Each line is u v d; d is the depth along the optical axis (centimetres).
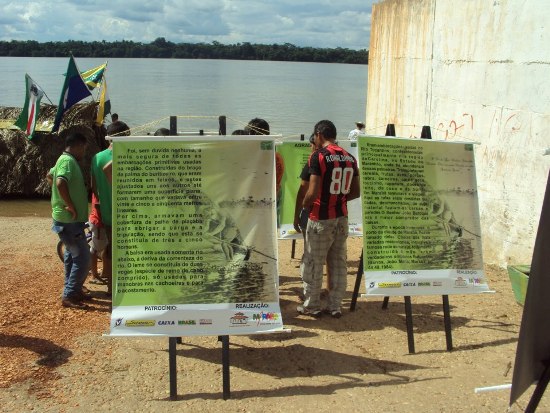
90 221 684
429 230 548
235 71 13150
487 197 815
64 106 1493
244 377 476
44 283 729
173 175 462
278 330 447
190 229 460
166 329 443
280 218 801
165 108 3750
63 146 1642
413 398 435
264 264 461
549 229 300
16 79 6366
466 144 570
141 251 455
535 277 302
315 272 609
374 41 1302
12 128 1678
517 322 604
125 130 645
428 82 993
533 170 730
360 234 830
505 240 783
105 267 688
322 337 566
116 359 506
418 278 534
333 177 580
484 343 549
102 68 1669
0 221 1216
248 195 465
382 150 547
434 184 557
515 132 758
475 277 548
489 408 419
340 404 427
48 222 1198
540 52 710
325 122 605
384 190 542
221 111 3675
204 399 437
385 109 1223
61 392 442
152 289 452
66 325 584
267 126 679
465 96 869
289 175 799
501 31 780
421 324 602
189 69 13850
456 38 894
